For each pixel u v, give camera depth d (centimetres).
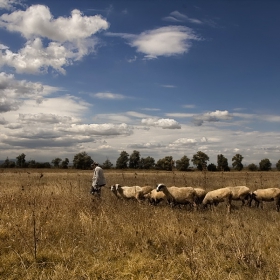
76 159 7769
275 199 1428
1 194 1304
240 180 2780
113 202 1265
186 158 7644
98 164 1508
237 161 7650
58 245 712
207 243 734
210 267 587
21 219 861
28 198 1177
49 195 1356
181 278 562
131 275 575
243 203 1496
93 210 1006
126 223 868
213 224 920
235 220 965
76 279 545
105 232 788
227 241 719
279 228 879
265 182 2538
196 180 2662
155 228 827
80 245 721
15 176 3225
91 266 609
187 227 851
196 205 1364
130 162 8938
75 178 2922
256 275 559
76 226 832
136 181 2512
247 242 692
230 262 626
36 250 668
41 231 746
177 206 1455
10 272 570
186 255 642
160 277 562
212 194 1391
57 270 576
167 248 699
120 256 663
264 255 647
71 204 1062
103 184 1495
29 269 579
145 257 657
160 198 1477
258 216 1095
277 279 545
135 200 1513
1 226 789
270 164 8394
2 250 666
